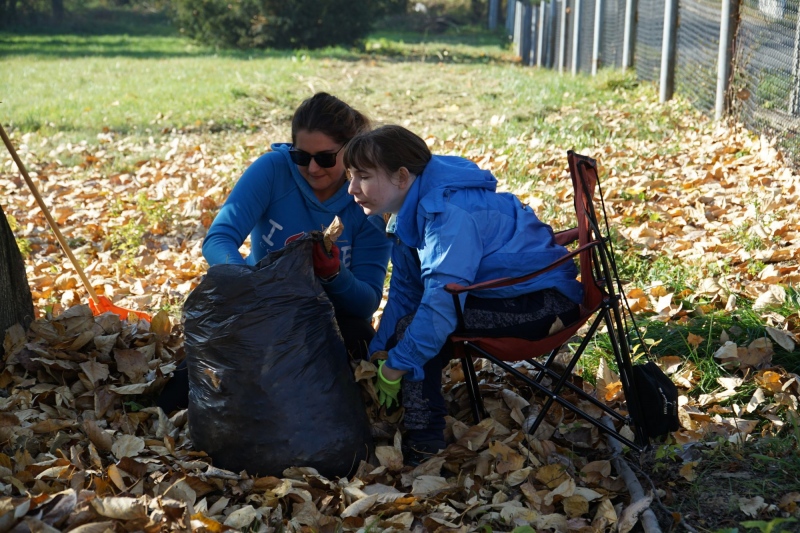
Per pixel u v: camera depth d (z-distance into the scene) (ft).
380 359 10.90
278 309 9.82
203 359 9.94
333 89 49.32
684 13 35.78
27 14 120.88
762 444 10.75
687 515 9.61
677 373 12.67
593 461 10.85
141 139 35.76
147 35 113.70
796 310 13.76
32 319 13.30
